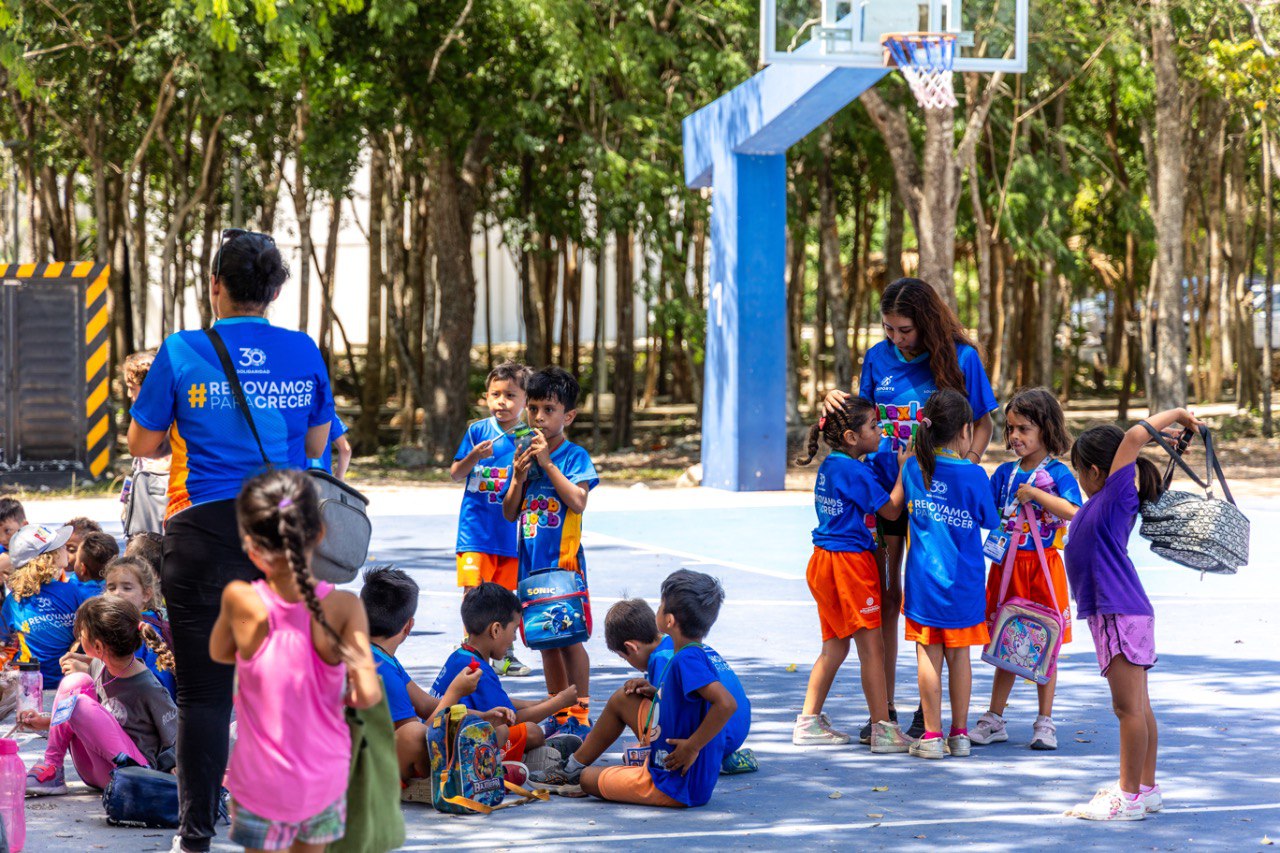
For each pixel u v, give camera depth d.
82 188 34.12
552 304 32.44
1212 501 5.69
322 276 31.86
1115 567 5.71
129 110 26.27
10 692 7.15
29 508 17.59
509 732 6.26
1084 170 29.36
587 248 27.38
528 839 5.43
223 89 21.50
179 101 26.28
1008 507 7.08
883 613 7.26
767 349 20.06
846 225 43.09
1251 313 32.03
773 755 6.80
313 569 4.79
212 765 4.91
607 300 41.88
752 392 20.08
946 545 6.68
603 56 21.55
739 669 8.77
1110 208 32.44
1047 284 31.92
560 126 25.03
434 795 5.86
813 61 15.77
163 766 6.07
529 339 28.42
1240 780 6.26
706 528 16.28
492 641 6.36
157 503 7.77
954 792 6.11
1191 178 32.94
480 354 41.34
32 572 7.54
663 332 24.98
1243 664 8.82
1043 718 6.94
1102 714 7.64
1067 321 38.81
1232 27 24.72
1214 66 24.77
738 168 19.78
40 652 7.63
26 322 20.42
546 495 7.09
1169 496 5.75
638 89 23.50
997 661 6.89
